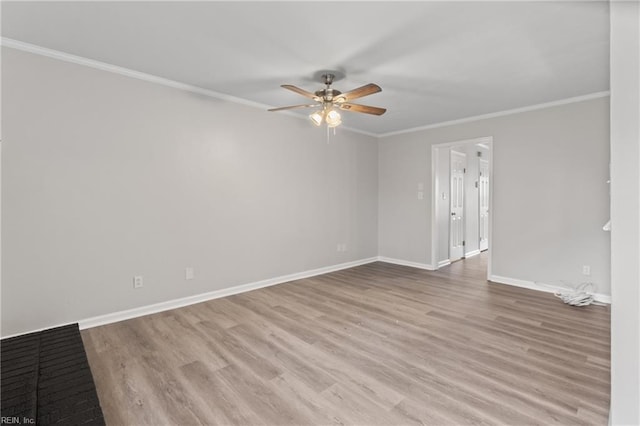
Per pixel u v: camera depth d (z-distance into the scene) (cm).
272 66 290
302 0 195
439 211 533
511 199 421
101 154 287
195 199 348
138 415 172
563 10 204
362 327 286
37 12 208
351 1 196
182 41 246
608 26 222
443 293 388
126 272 304
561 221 382
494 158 436
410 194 535
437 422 166
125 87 298
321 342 257
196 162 347
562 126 379
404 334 271
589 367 217
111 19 216
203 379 205
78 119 275
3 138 243
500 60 276
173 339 262
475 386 197
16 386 169
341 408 178
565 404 179
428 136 507
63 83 267
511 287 412
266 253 416
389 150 561
